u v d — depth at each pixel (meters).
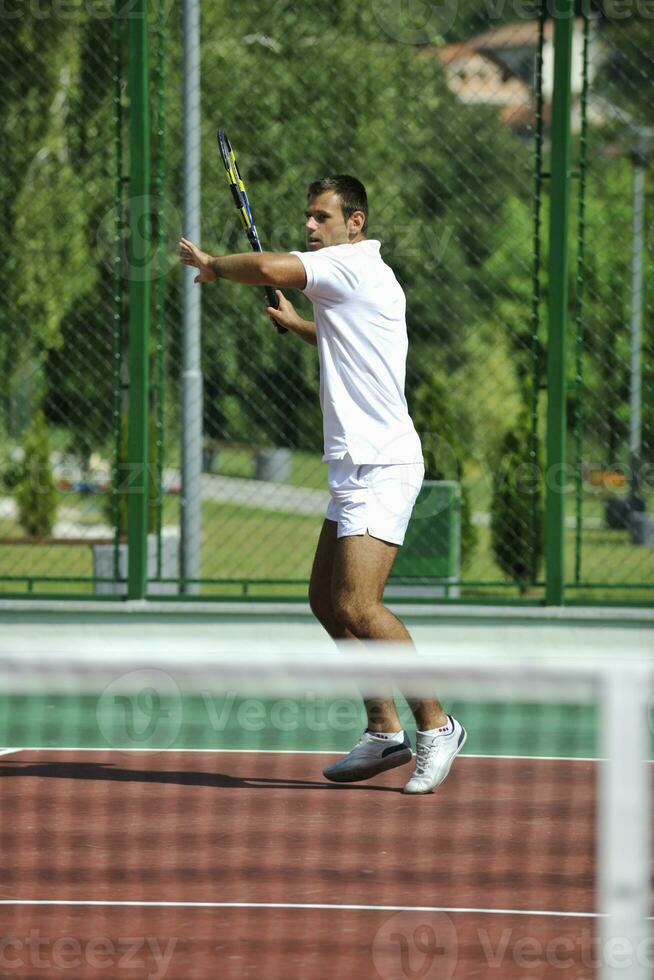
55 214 29.62
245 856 11.24
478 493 37.59
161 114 21.97
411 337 38.56
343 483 13.64
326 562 14.23
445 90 31.36
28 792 13.67
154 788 13.90
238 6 25.92
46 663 6.86
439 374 39.34
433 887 10.38
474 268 36.59
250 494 51.94
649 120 35.91
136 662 6.87
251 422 29.72
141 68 21.39
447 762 13.62
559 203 21.34
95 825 12.29
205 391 31.89
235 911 9.77
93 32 27.88
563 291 21.44
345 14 26.16
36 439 39.00
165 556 24.89
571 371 36.31
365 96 26.19
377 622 13.48
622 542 42.03
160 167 22.00
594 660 6.62
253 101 25.56
